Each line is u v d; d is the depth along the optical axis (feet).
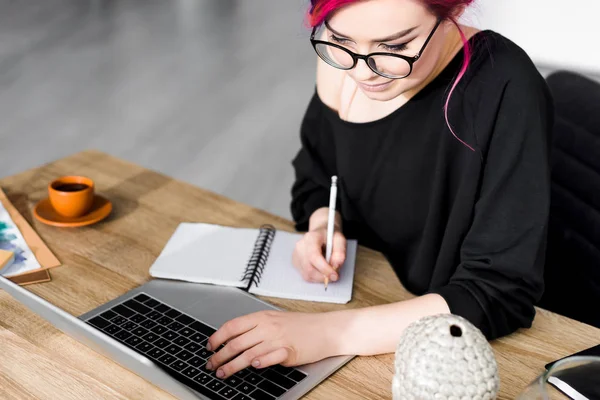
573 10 8.82
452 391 3.01
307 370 3.82
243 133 14.66
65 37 19.65
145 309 4.30
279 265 4.84
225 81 17.34
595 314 5.37
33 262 4.76
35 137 13.75
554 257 5.60
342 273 4.76
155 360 3.83
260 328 3.89
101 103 15.57
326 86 5.46
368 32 3.83
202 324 4.18
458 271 4.43
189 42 20.12
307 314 4.05
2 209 5.38
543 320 4.37
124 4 23.47
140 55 18.75
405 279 5.46
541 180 4.34
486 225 4.41
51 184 5.33
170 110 15.48
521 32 9.43
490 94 4.56
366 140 5.28
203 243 5.04
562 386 2.92
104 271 4.73
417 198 5.24
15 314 4.24
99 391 3.64
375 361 3.94
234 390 3.62
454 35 4.68
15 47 18.48
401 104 5.01
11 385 3.67
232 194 12.37
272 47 20.03
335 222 5.33
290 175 13.14
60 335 4.06
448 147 4.85
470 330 3.11
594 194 5.28
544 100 4.53
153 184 5.94
